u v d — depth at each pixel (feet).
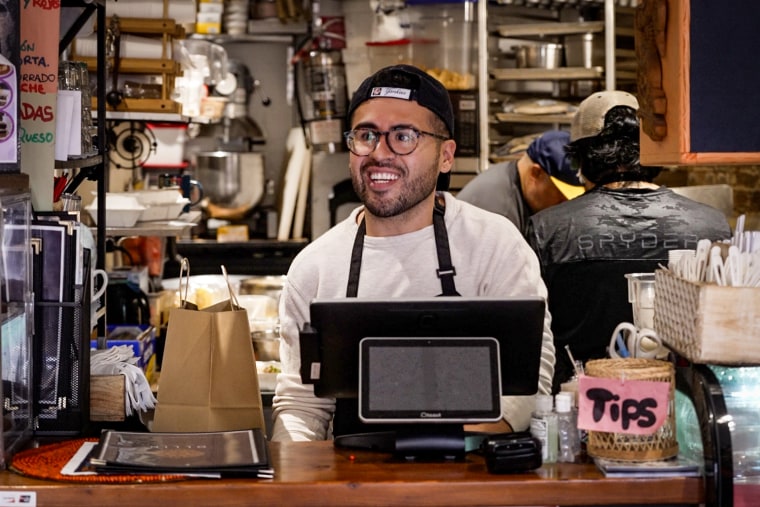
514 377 7.93
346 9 24.20
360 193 9.02
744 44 8.46
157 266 18.71
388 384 7.70
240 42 25.89
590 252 11.16
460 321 7.75
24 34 9.68
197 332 8.90
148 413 9.84
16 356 8.20
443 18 23.34
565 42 22.95
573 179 15.56
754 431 7.45
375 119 8.85
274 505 7.32
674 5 8.57
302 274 9.45
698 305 7.47
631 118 11.40
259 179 24.70
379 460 7.91
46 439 8.67
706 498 7.34
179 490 7.29
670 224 11.21
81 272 8.73
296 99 25.39
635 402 7.47
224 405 8.89
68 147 10.28
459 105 22.61
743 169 20.83
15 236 8.17
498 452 7.45
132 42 15.06
